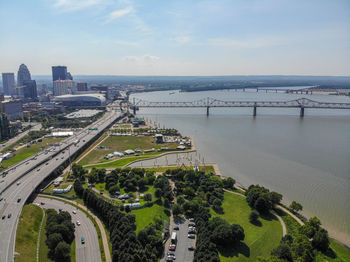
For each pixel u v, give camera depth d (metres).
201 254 179.62
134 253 180.62
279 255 183.75
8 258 175.00
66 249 183.88
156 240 196.50
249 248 199.50
